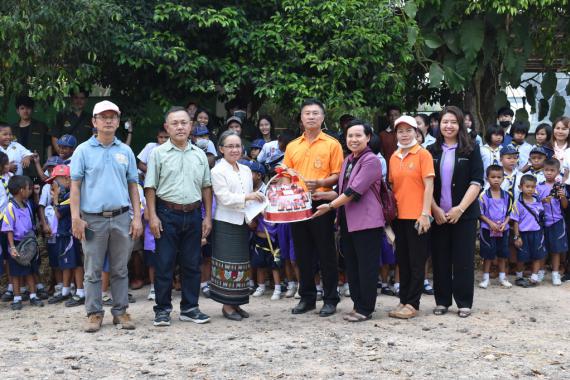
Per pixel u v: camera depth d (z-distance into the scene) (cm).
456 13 1018
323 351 532
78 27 815
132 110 981
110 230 609
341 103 894
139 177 816
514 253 832
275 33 906
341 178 648
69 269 745
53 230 743
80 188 606
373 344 552
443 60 1072
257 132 995
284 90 896
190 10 896
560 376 470
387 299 748
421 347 542
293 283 774
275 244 761
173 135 630
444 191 653
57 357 521
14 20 779
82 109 932
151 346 554
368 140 641
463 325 620
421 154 636
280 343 558
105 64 944
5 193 742
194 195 637
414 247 645
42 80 841
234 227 653
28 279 739
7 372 481
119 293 625
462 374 473
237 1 950
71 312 701
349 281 650
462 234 649
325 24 912
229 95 1078
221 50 966
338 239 757
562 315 666
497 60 1082
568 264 851
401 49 959
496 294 769
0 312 709
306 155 665
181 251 645
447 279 666
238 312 663
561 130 877
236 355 523
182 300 649
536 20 1093
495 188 806
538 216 815
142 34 884
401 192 643
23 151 843
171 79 949
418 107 1329
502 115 988
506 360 507
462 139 650
